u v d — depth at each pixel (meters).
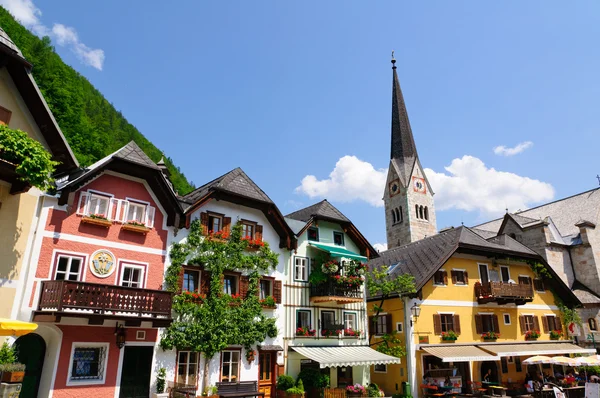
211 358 19.72
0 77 15.05
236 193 22.52
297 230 25.47
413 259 31.88
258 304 21.88
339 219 26.98
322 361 21.22
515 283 31.88
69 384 15.88
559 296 35.75
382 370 28.16
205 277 20.73
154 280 19.08
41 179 13.62
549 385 27.02
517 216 46.44
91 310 16.12
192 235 20.72
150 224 19.56
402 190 77.38
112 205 18.66
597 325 37.34
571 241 44.47
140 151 20.08
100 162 19.70
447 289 29.28
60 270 16.78
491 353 27.03
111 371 16.92
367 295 30.17
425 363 26.92
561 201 51.59
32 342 16.23
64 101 50.38
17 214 15.62
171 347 18.55
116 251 18.27
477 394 27.08
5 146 13.06
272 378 21.81
